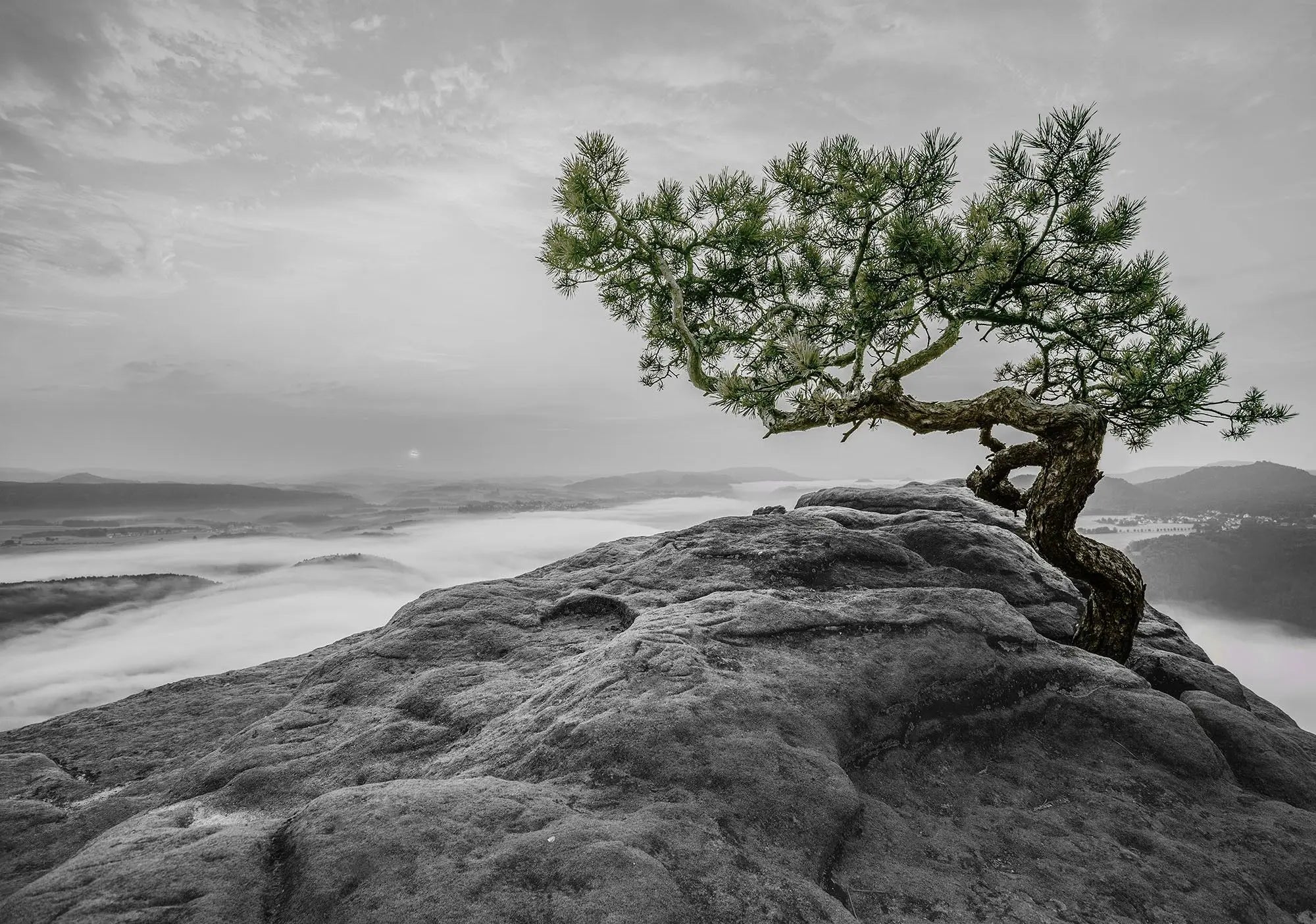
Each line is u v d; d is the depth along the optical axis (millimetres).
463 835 3852
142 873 3621
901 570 10031
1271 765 6375
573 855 3668
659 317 8633
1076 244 6543
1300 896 4754
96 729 8250
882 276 6641
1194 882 4633
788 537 10711
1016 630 7555
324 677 8461
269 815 5117
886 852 4582
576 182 7094
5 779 6664
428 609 9766
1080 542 7648
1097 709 6695
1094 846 4934
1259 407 6176
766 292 8203
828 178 7441
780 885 3797
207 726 8172
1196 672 8227
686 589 9406
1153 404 6668
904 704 6230
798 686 6020
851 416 7121
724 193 7742
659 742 4934
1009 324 7004
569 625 9086
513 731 5656
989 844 4887
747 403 7176
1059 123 5746
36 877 4801
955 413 7176
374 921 3242
